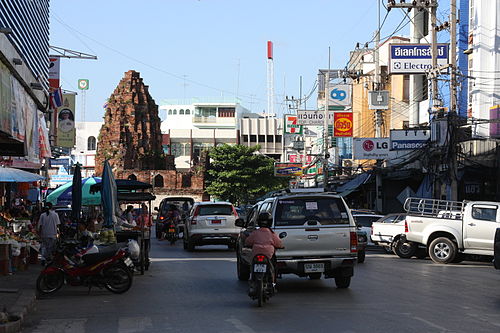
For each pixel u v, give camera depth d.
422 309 11.98
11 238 19.39
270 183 89.56
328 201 15.06
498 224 23.33
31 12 22.09
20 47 19.70
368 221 32.78
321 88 81.88
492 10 35.78
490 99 35.53
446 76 39.22
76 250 15.43
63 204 39.62
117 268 15.20
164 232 41.22
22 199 34.09
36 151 22.98
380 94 44.38
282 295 14.33
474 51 36.44
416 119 47.31
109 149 88.06
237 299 13.77
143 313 11.98
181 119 138.50
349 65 68.50
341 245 14.77
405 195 43.25
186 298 14.05
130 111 88.50
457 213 25.08
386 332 9.66
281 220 14.80
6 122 15.40
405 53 38.94
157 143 91.38
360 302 13.04
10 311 11.22
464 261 25.84
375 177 45.81
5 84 15.45
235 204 90.56
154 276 19.05
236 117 133.88
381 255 28.56
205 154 93.00
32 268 21.81
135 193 21.75
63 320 11.33
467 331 9.71
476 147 34.81
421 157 37.97
